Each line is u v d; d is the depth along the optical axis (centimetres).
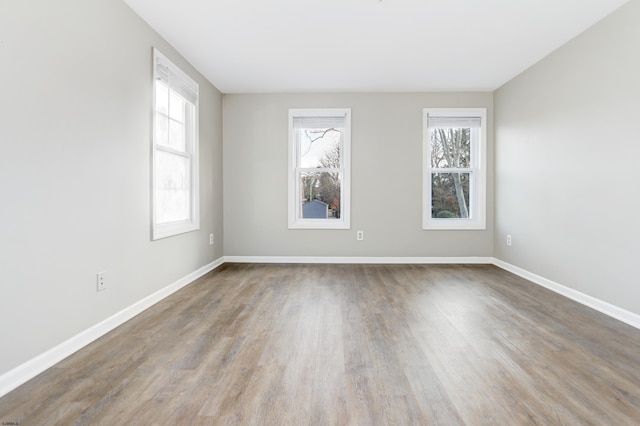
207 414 150
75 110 213
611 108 279
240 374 184
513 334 240
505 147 451
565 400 161
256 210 495
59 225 201
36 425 142
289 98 487
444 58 371
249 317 273
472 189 496
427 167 490
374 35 320
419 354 209
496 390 169
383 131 486
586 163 306
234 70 404
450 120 486
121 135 260
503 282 386
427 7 273
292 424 143
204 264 427
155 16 284
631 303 262
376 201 490
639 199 254
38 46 186
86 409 153
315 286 368
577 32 312
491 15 285
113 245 251
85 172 222
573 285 324
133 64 275
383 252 492
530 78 393
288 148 489
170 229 337
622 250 269
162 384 174
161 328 250
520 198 415
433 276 414
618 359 203
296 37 323
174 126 362
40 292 188
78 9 215
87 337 223
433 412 152
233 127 491
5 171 168
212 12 279
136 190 280
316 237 494
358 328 250
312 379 179
